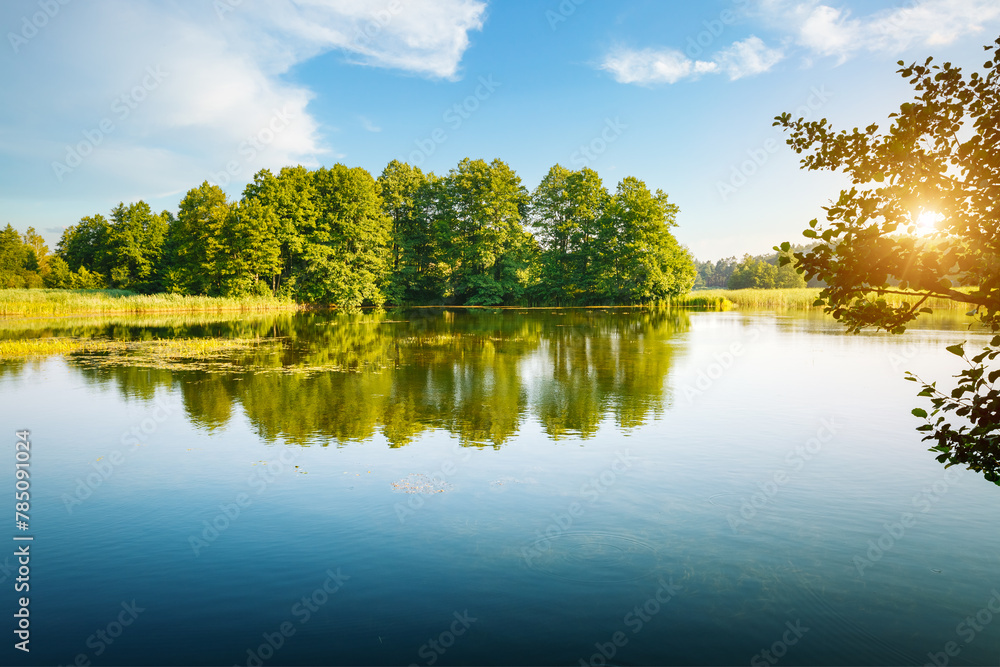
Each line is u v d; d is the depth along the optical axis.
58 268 70.00
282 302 51.56
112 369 15.98
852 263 3.27
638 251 53.31
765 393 12.54
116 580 4.83
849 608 4.38
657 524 5.88
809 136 3.83
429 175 67.12
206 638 4.06
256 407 11.33
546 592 4.62
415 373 15.41
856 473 7.39
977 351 19.11
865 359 17.56
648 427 9.75
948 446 3.33
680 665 3.73
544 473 7.42
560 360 17.81
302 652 3.89
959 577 4.83
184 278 55.12
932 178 3.18
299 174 55.47
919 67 3.50
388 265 58.66
